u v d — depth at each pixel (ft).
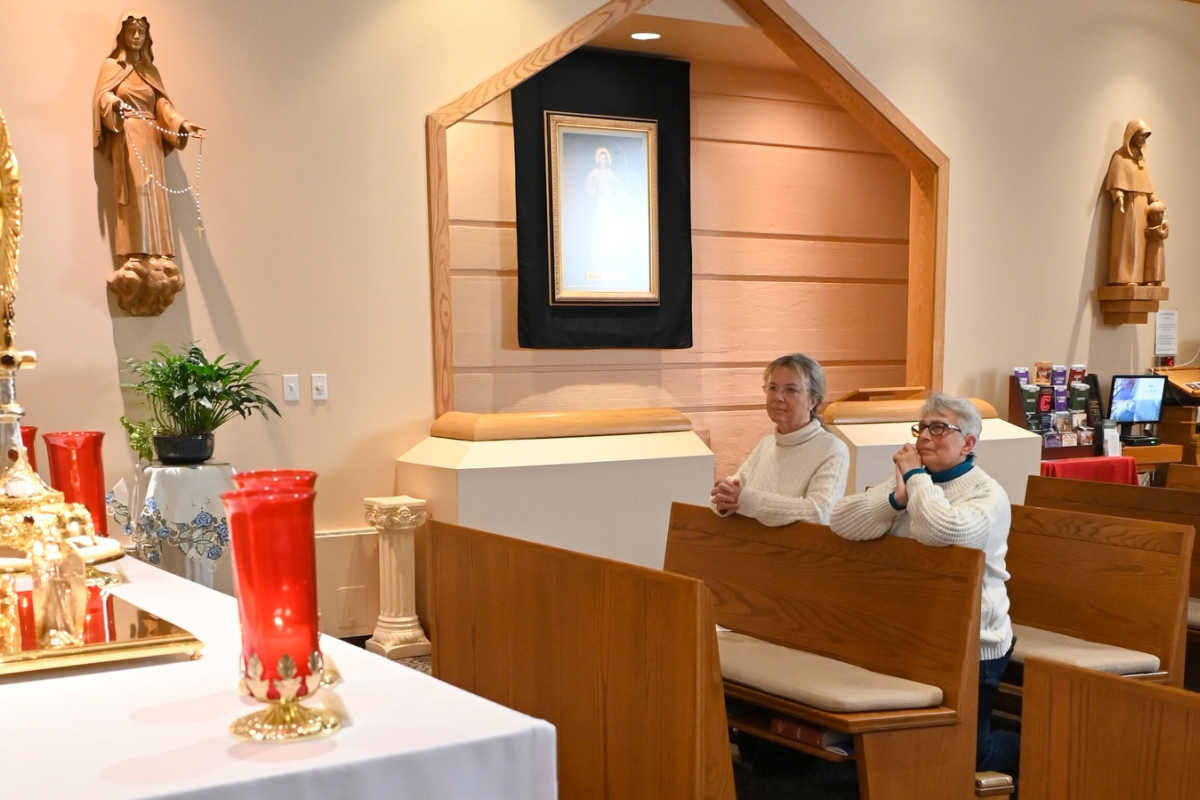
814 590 9.36
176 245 13.43
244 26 13.73
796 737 8.43
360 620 14.51
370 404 14.62
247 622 4.11
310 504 4.14
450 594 9.27
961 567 8.14
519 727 4.30
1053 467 18.67
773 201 19.48
